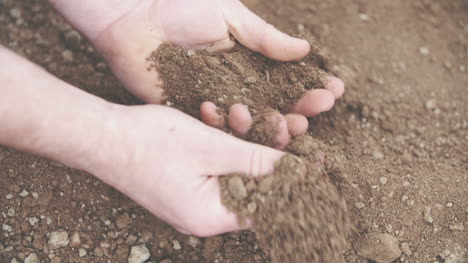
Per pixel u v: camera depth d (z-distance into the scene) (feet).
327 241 1.73
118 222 1.91
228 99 1.90
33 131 1.65
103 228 1.90
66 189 1.91
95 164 1.73
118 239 1.90
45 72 1.72
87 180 1.92
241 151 1.72
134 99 2.07
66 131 1.66
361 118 2.10
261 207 1.69
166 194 1.71
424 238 1.88
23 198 1.89
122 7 1.93
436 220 1.90
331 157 1.83
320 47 2.11
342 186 1.84
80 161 1.73
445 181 1.97
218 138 1.73
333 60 2.12
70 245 1.87
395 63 2.25
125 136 1.71
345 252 1.87
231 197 1.70
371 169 1.98
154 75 1.92
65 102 1.68
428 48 2.31
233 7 1.93
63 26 2.23
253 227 1.73
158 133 1.73
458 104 2.19
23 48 2.17
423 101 2.17
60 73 2.11
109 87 2.09
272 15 2.30
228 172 1.73
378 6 2.39
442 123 2.14
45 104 1.65
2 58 1.65
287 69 1.98
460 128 2.14
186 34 1.92
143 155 1.71
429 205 1.92
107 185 1.93
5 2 2.27
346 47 2.24
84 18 1.94
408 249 1.86
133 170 1.71
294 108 1.93
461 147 2.09
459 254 1.86
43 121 1.64
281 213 1.69
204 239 1.90
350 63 2.20
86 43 2.19
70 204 1.90
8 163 1.91
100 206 1.92
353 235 1.87
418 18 2.39
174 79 1.92
